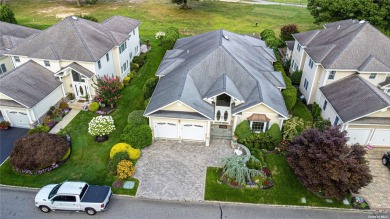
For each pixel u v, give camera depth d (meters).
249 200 24.00
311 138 24.30
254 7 88.50
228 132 30.81
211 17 76.69
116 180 25.44
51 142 26.88
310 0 61.78
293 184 25.48
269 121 29.28
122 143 28.00
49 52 34.34
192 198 24.06
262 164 26.89
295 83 40.81
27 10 76.00
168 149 28.95
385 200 24.22
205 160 27.70
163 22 71.19
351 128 28.80
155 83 36.00
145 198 24.02
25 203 23.52
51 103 33.59
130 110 35.12
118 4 85.94
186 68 32.25
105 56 37.09
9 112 30.81
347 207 23.61
